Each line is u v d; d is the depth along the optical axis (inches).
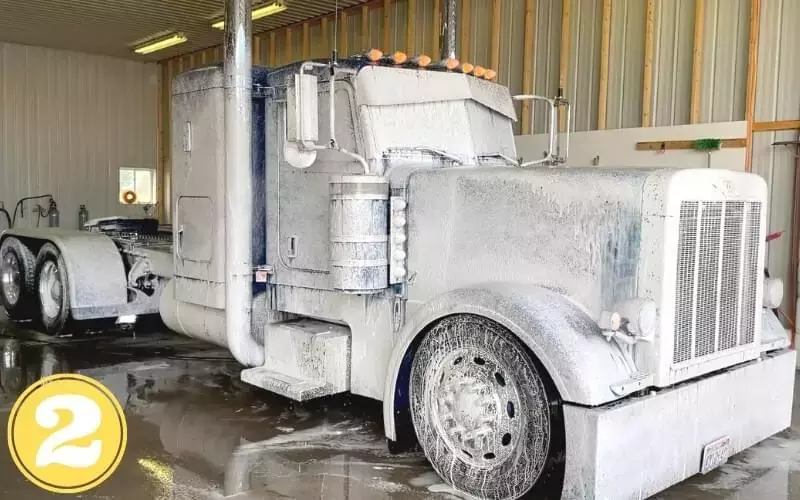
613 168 117.0
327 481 124.5
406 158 145.5
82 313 235.5
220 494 118.3
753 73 241.6
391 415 128.8
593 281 111.7
